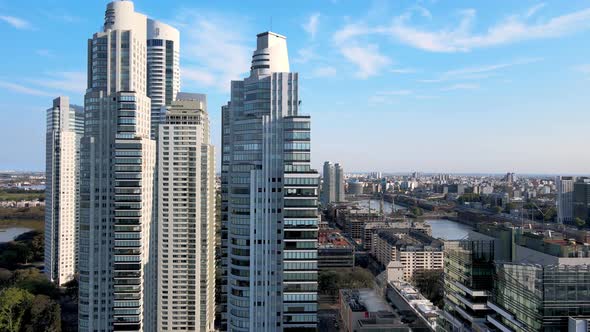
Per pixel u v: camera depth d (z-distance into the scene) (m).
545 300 197.25
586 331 190.25
